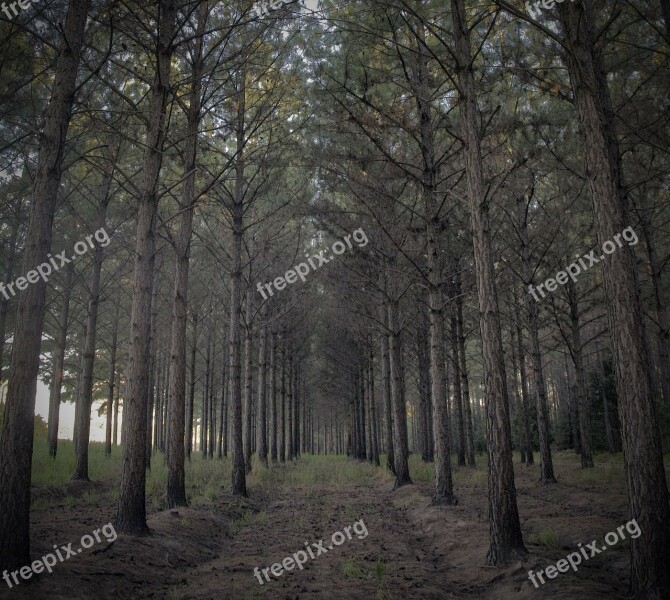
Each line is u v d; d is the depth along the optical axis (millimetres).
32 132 6281
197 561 7410
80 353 26531
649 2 8820
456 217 14281
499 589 5672
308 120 11805
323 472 22016
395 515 11031
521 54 9641
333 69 10156
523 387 22016
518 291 19266
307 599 5414
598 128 5781
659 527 4867
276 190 15031
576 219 15148
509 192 15297
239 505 11781
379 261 15086
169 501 10531
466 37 8070
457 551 7418
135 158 14141
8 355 20500
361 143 11711
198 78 9703
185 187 11844
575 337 17391
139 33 9461
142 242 8797
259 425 23547
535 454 31781
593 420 27891
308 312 26172
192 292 22922
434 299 11914
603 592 5008
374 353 27797
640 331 5297
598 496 11273
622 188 9195
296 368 35000
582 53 6008
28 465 5625
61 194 14078
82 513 9938
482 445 36625
